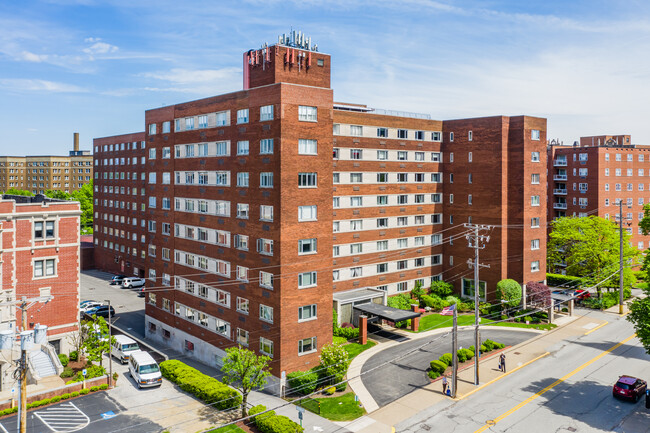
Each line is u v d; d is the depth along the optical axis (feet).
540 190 220.64
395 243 224.53
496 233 219.61
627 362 161.38
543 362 161.79
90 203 496.23
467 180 231.30
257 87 150.00
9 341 80.53
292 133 142.61
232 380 130.31
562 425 119.34
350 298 193.26
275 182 142.00
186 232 185.26
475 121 226.99
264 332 146.00
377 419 121.90
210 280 171.01
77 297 173.06
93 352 149.69
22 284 161.27
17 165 607.78
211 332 170.60
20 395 83.66
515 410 127.13
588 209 318.24
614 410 127.54
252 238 151.33
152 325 206.69
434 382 144.25
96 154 361.51
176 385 147.84
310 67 157.48
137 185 312.71
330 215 151.53
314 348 147.95
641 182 329.72
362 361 159.33
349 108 238.48
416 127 230.48
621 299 220.84
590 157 316.40
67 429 117.39
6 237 157.17
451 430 116.37
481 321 206.18
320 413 124.98
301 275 144.87
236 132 158.71
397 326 195.42
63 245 169.58
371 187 214.69
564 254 256.93
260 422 115.44
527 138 215.10
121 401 134.92
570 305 217.36
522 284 215.31
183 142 186.39
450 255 240.32
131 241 321.11
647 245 329.72
